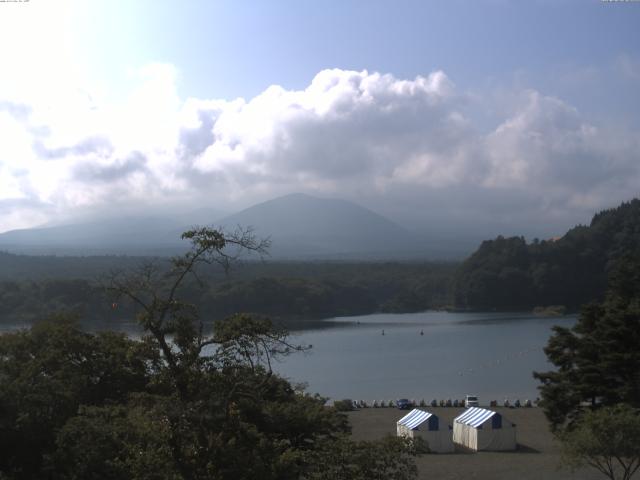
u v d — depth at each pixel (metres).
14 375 31.03
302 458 21.75
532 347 124.00
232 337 21.05
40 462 28.09
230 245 21.14
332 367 105.38
